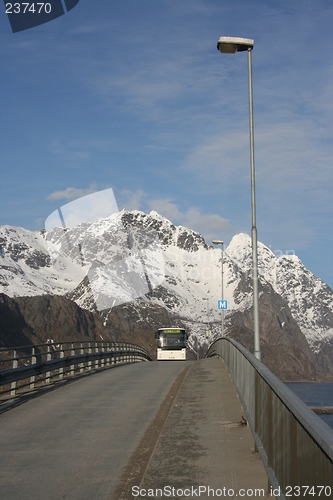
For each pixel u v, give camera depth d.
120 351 39.59
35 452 9.63
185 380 20.95
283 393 5.89
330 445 3.89
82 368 26.30
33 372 18.59
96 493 7.34
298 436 5.21
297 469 5.25
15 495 7.30
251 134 19.17
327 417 26.23
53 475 8.21
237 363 14.88
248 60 19.55
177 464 8.66
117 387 19.23
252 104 19.39
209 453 9.30
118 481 7.87
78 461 8.99
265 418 7.63
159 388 18.66
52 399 16.33
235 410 13.59
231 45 19.33
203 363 30.56
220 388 18.00
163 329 56.97
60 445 10.15
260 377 8.41
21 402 15.79
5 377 15.88
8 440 10.65
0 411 14.18
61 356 23.06
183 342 56.28
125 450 9.70
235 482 7.69
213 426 11.62
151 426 11.84
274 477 6.55
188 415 12.99
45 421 12.67
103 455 9.36
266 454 7.47
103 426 11.92
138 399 15.96
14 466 8.74
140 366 31.55
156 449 9.65
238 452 9.34
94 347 29.95
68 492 7.40
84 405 15.02
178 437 10.59
